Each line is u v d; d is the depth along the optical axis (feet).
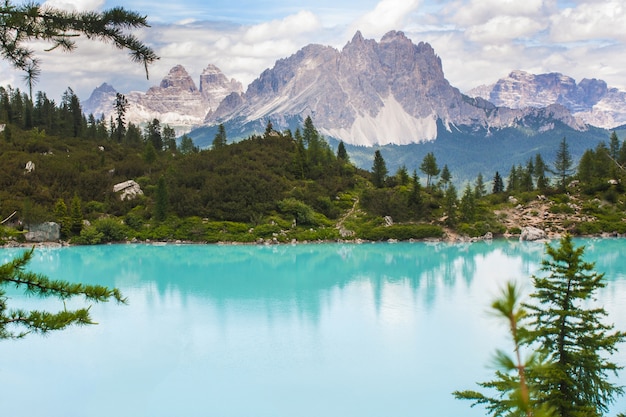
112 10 45.80
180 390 142.00
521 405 25.07
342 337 183.42
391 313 213.46
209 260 342.64
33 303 216.33
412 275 294.46
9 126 552.00
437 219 467.11
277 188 473.26
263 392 140.77
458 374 151.43
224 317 207.92
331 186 506.48
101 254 360.69
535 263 329.72
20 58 47.80
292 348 173.17
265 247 399.03
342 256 361.92
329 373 152.66
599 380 79.77
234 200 450.30
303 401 135.44
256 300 236.02
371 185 542.16
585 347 79.97
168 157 572.10
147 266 319.68
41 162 467.52
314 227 442.09
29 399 136.26
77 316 47.67
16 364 159.22
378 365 158.30
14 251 361.51
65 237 404.98
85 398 137.18
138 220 425.69
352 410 129.80
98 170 494.59
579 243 401.90
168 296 242.58
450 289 256.73
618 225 442.09
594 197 495.00
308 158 541.75
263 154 542.98
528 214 483.92
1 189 421.59
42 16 44.98
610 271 285.64
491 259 346.74
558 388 76.13
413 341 179.52
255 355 166.91
